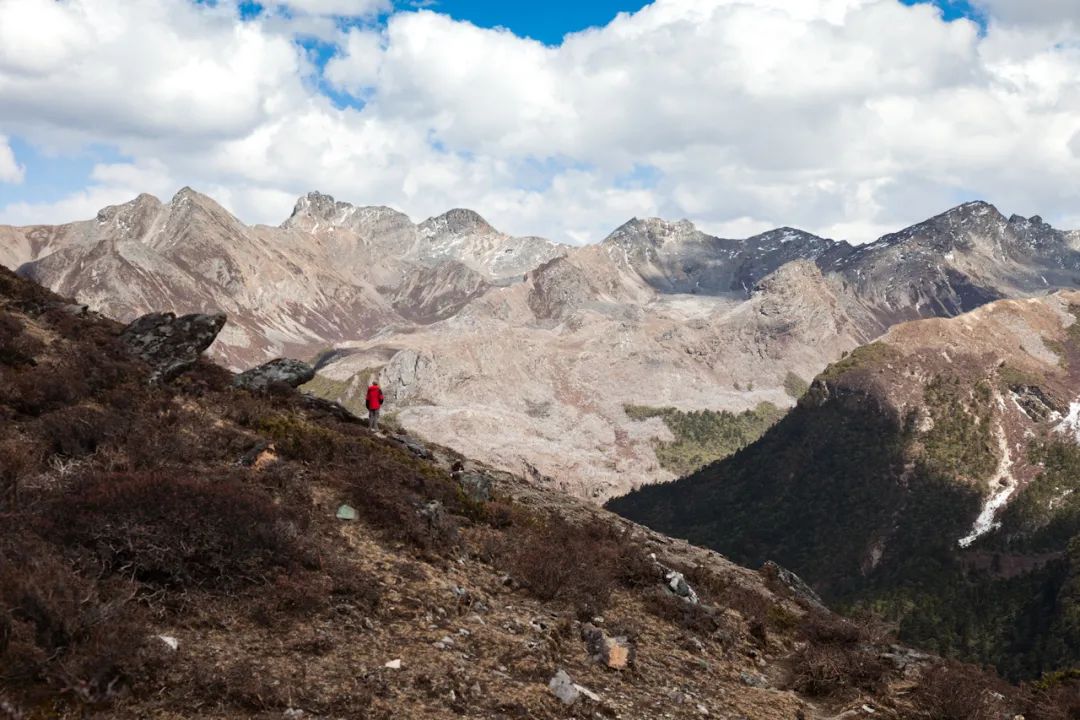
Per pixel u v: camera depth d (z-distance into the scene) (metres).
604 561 20.47
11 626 8.46
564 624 14.77
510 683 11.56
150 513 11.34
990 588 191.88
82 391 19.06
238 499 12.36
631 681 13.52
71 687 8.27
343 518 16.59
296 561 12.87
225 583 11.59
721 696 14.25
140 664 8.91
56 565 9.63
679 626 18.00
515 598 15.91
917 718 15.42
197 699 8.90
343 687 10.06
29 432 15.44
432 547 16.89
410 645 11.84
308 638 11.06
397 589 13.80
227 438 19.25
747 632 19.67
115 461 14.88
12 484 11.67
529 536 20.91
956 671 16.91
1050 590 179.00
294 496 16.39
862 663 17.38
